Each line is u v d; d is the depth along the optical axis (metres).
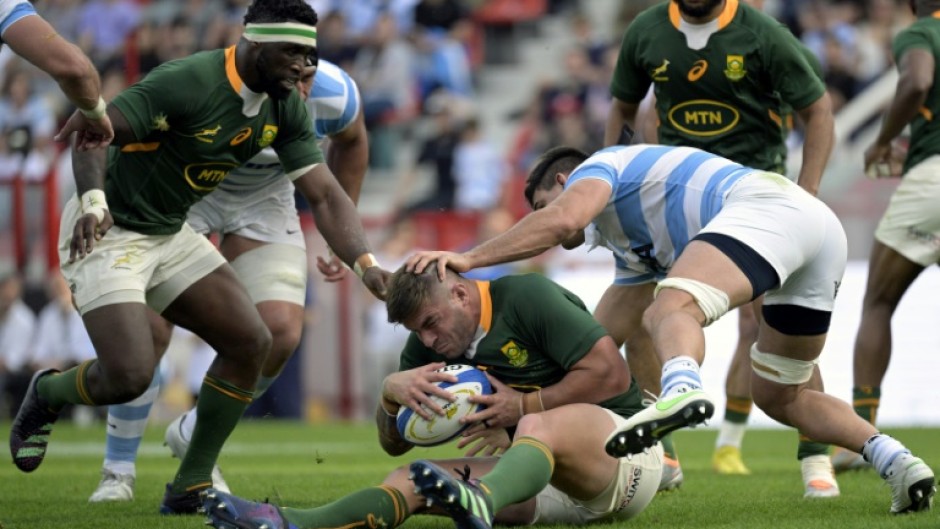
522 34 70.69
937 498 20.08
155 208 19.19
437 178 61.91
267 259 23.36
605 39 67.44
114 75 65.00
